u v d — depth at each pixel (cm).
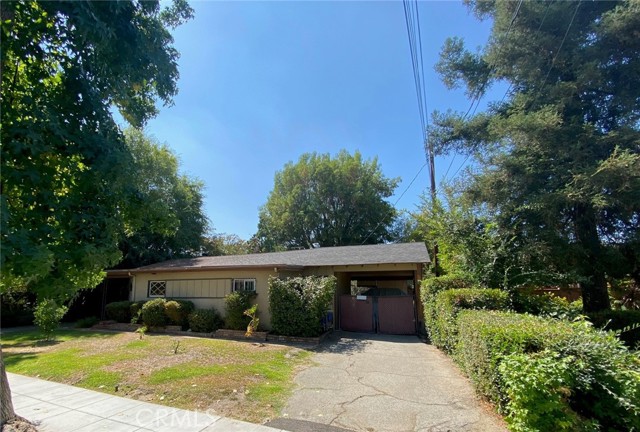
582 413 345
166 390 518
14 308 1417
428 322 947
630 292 1109
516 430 332
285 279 1073
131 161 379
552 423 319
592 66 927
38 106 323
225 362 689
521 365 339
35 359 753
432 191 1200
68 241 329
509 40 1088
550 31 1047
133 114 446
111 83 377
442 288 870
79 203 344
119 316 1335
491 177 1074
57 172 346
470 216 948
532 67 1068
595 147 944
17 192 323
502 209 1056
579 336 362
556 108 984
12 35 321
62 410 446
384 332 1153
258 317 1126
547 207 946
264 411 445
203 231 2253
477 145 1320
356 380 586
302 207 2970
